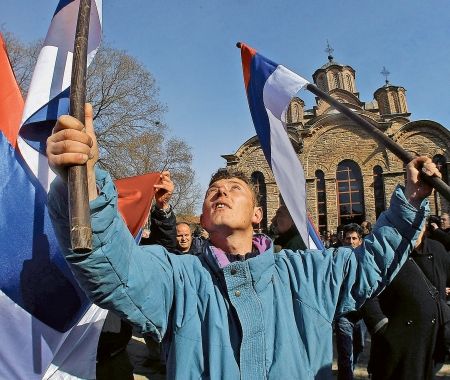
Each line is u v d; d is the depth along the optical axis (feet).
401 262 6.20
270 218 80.23
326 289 6.21
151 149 78.23
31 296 8.33
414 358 10.79
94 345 8.96
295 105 99.86
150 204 13.42
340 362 14.23
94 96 70.59
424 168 5.98
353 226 18.07
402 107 101.40
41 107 7.66
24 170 8.76
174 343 5.57
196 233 36.01
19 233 8.45
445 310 11.50
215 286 5.90
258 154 83.76
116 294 4.99
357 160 80.59
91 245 3.88
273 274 6.19
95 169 4.85
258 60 11.87
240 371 5.31
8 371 7.93
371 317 11.37
